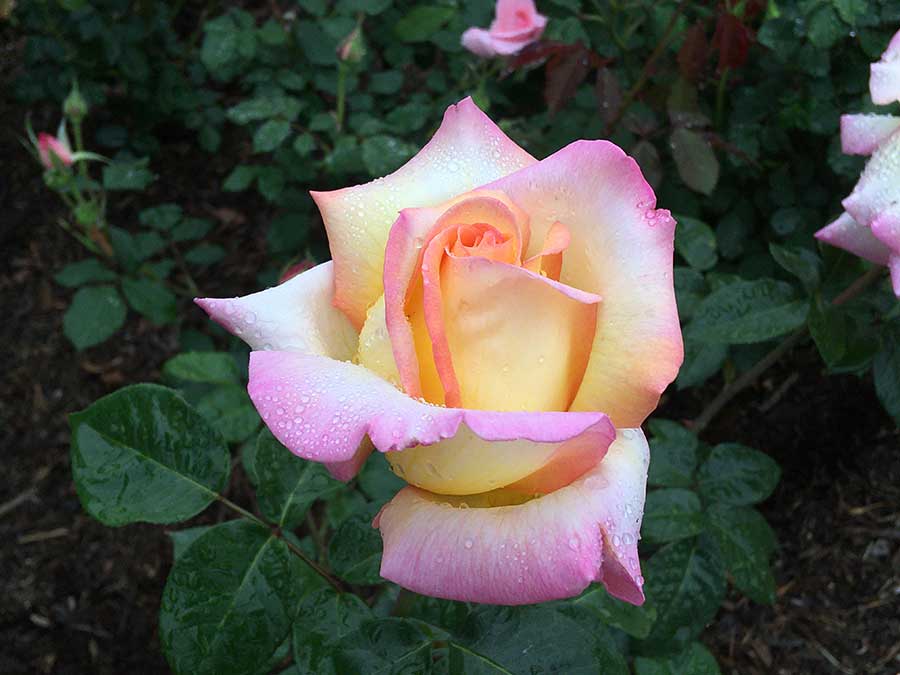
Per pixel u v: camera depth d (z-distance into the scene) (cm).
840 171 47
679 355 19
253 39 61
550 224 20
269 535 24
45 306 66
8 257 68
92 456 23
